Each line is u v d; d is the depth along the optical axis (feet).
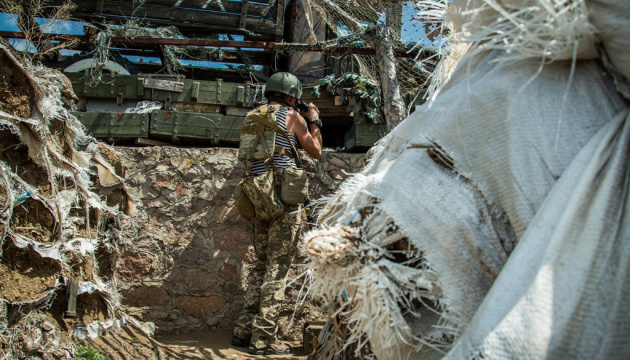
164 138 16.07
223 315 14.64
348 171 15.72
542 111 4.62
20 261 10.22
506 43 4.89
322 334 7.21
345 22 19.36
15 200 10.03
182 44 17.03
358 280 4.99
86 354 10.77
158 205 15.07
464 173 4.79
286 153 13.21
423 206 4.74
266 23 21.65
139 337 12.81
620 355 3.67
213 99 16.12
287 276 14.51
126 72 18.98
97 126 15.69
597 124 4.53
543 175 4.44
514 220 4.53
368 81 15.87
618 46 4.40
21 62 10.29
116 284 14.02
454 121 4.97
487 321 3.91
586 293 3.75
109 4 21.01
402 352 5.13
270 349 12.91
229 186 15.25
